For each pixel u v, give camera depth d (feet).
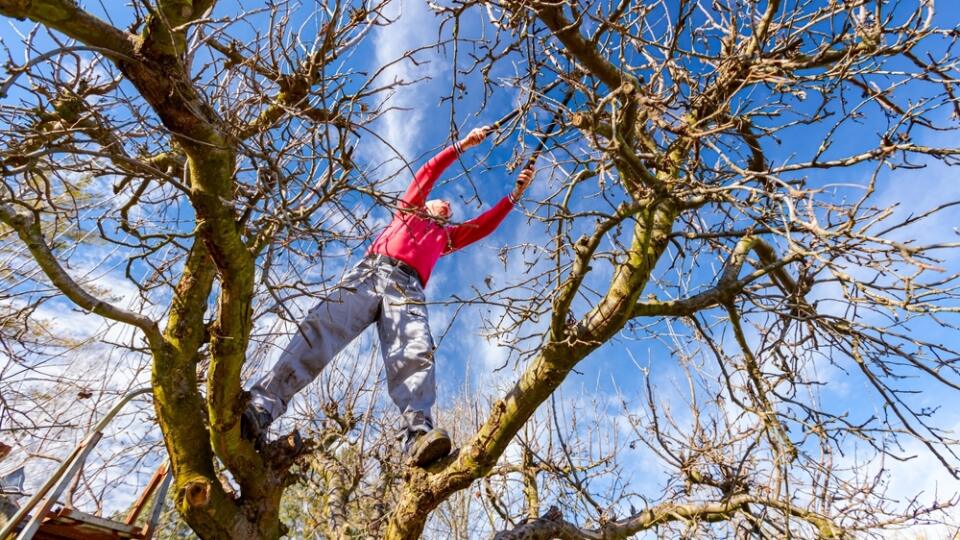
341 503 23.54
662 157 9.02
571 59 10.88
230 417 10.31
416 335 12.04
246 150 8.14
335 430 24.17
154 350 10.37
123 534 11.03
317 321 11.45
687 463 15.76
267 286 9.29
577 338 11.79
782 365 14.65
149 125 7.84
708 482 16.87
